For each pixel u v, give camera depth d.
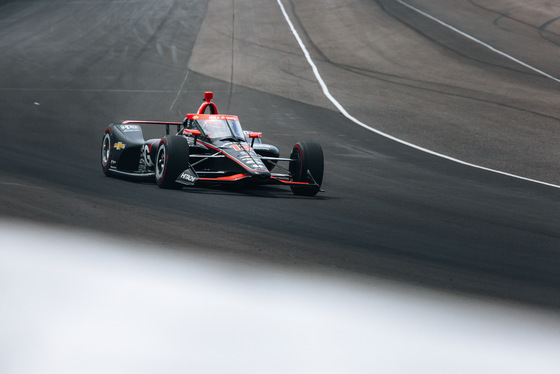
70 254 18.39
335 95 76.81
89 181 33.09
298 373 11.80
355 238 23.16
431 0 144.12
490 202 34.56
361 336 13.55
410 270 18.94
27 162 38.34
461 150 53.16
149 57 97.12
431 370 12.15
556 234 26.72
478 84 83.75
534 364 12.53
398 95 77.25
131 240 20.41
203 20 126.62
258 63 94.56
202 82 82.56
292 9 136.50
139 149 35.47
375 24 121.62
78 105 66.62
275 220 25.44
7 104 64.31
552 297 16.92
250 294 15.74
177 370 11.77
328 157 48.19
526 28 118.94
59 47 102.62
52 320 13.76
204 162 33.69
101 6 141.12
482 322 14.67
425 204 32.59
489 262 20.81
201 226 23.17
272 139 54.81
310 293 16.08
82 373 11.59
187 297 15.34
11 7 143.38
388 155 50.16
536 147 54.91
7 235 20.11
